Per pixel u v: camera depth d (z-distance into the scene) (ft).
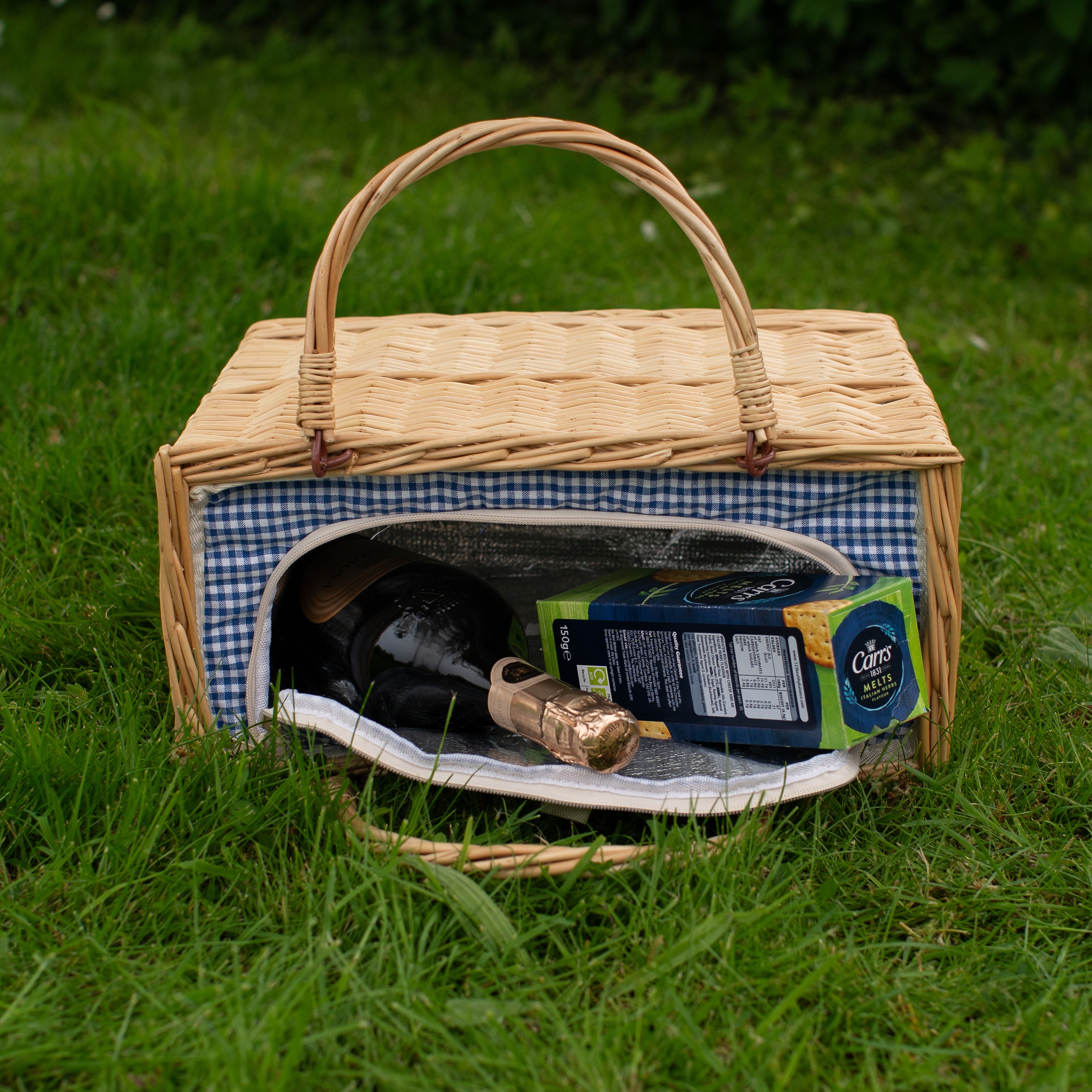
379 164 9.43
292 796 3.18
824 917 2.90
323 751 3.42
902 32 11.00
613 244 7.81
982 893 3.04
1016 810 3.40
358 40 12.98
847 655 3.04
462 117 10.85
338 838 3.06
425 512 3.24
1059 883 3.08
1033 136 10.49
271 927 2.89
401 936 2.77
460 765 3.24
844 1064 2.59
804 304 7.19
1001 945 2.89
